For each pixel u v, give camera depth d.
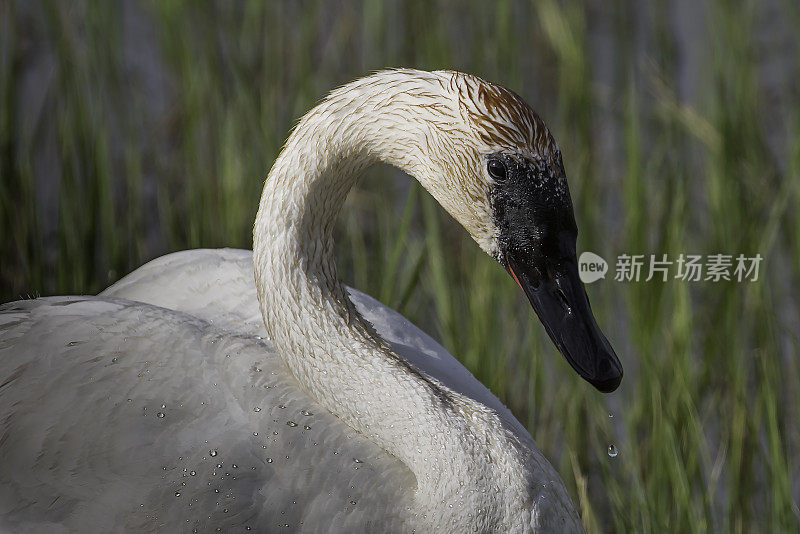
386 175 9.31
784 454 6.88
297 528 4.81
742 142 9.15
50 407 4.90
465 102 4.75
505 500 4.91
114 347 5.03
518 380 7.54
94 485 4.80
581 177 8.71
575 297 4.91
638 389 7.14
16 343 5.06
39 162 9.06
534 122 4.76
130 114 9.05
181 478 4.79
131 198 8.55
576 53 9.72
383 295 7.19
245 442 4.86
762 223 8.72
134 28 10.91
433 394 5.04
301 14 10.85
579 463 7.02
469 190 4.86
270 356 5.25
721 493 6.93
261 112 9.06
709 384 7.41
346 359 5.07
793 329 8.02
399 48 10.57
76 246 7.82
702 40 11.04
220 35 10.45
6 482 4.86
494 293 7.59
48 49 10.18
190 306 5.67
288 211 5.05
